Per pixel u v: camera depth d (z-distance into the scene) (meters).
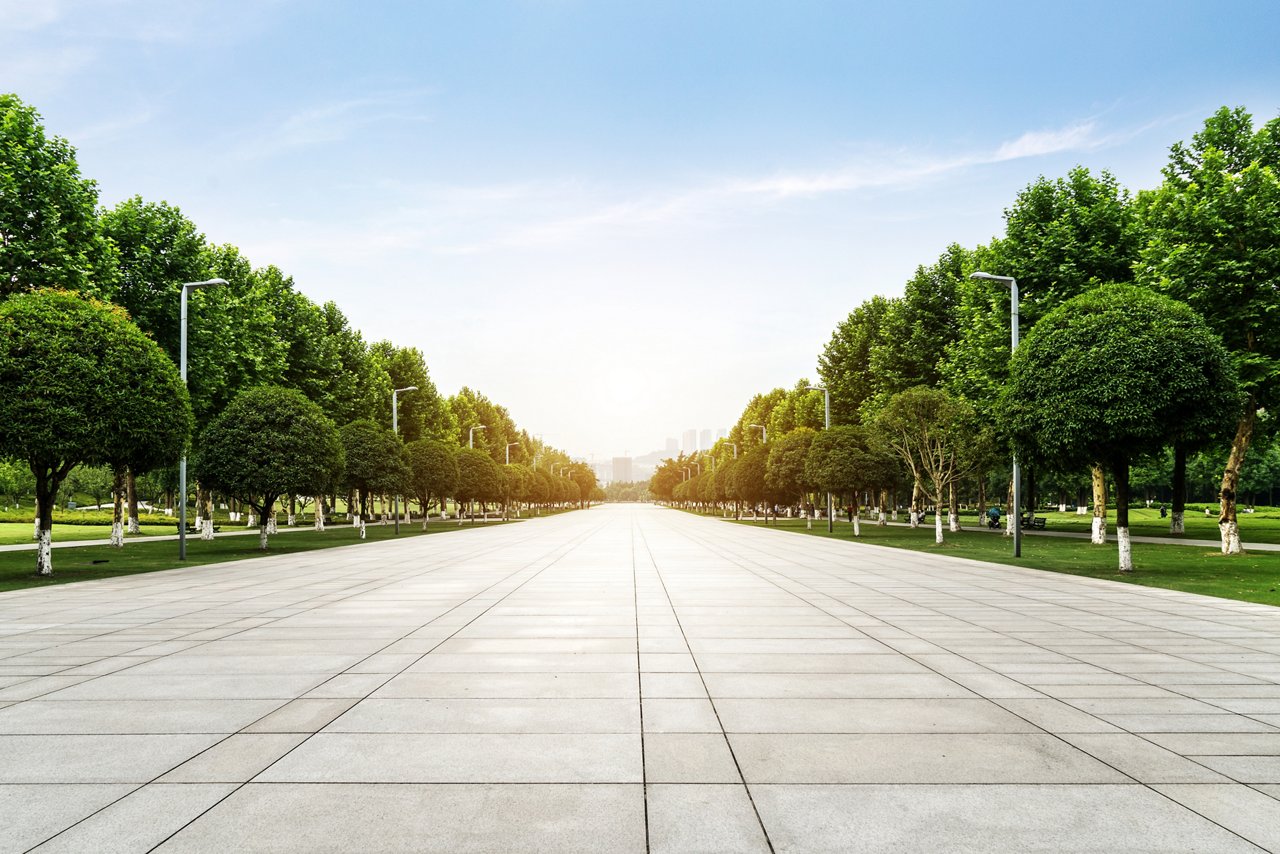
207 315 31.42
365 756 5.21
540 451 157.62
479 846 3.84
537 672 7.70
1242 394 20.23
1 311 17.31
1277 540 30.20
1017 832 4.01
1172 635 9.80
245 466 26.50
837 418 54.81
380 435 40.41
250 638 9.70
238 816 4.22
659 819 4.16
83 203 24.30
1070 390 17.25
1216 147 24.09
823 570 19.53
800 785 4.67
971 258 37.62
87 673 7.73
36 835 3.99
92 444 17.56
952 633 9.95
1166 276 22.70
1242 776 4.82
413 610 12.20
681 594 14.30
